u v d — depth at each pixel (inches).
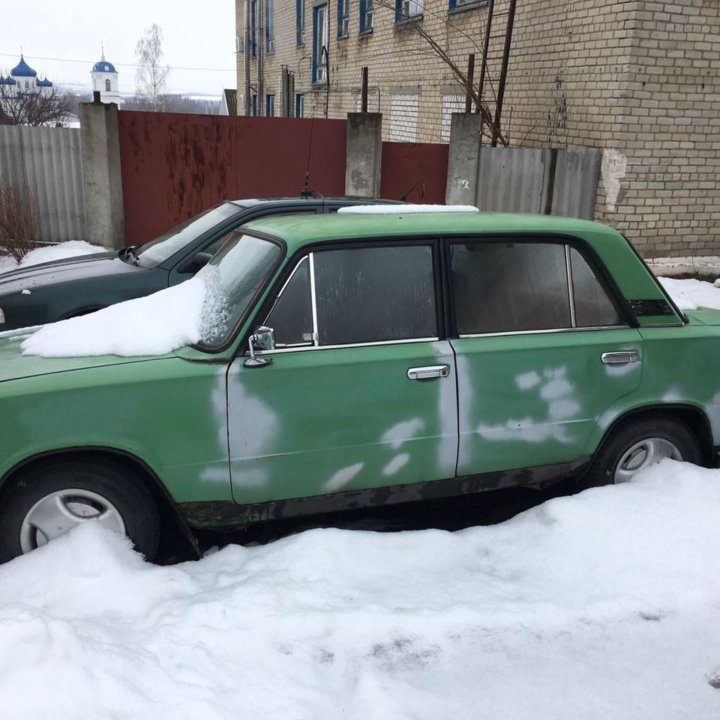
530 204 432.5
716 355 159.2
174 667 104.3
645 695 104.2
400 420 139.9
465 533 145.6
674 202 397.4
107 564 125.4
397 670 108.6
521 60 464.8
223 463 132.5
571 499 148.9
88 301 221.8
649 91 375.9
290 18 995.3
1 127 438.0
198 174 448.5
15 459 122.6
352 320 138.7
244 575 129.3
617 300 154.9
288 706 99.7
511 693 104.3
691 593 123.3
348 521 162.7
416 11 621.0
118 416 126.2
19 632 101.4
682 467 155.6
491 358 143.4
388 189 467.2
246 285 141.3
